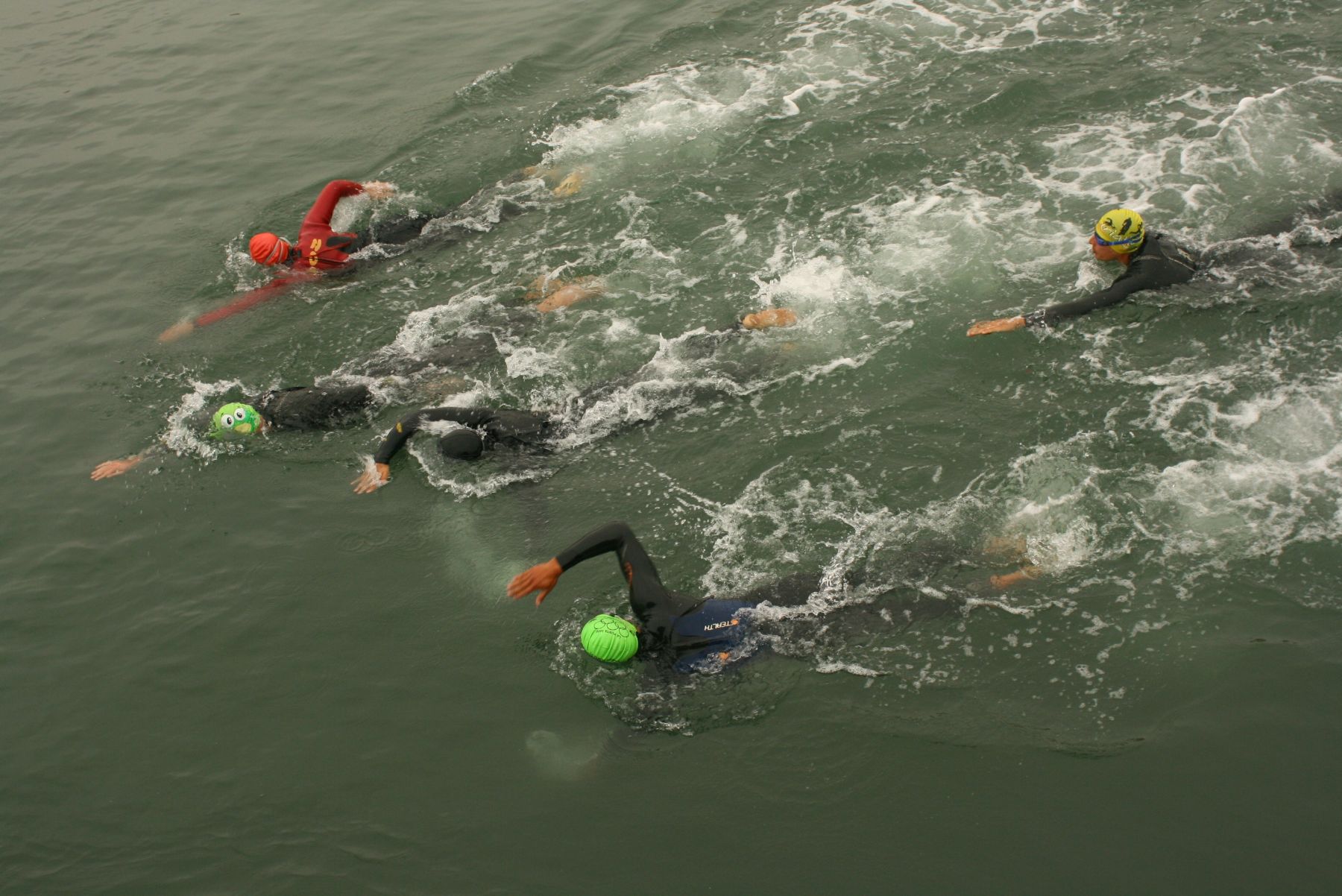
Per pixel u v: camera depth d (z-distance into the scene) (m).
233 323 10.95
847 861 5.48
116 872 5.88
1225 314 8.95
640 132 13.25
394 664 7.07
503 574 7.68
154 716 6.87
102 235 12.89
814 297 10.06
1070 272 9.87
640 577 7.00
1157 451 7.77
